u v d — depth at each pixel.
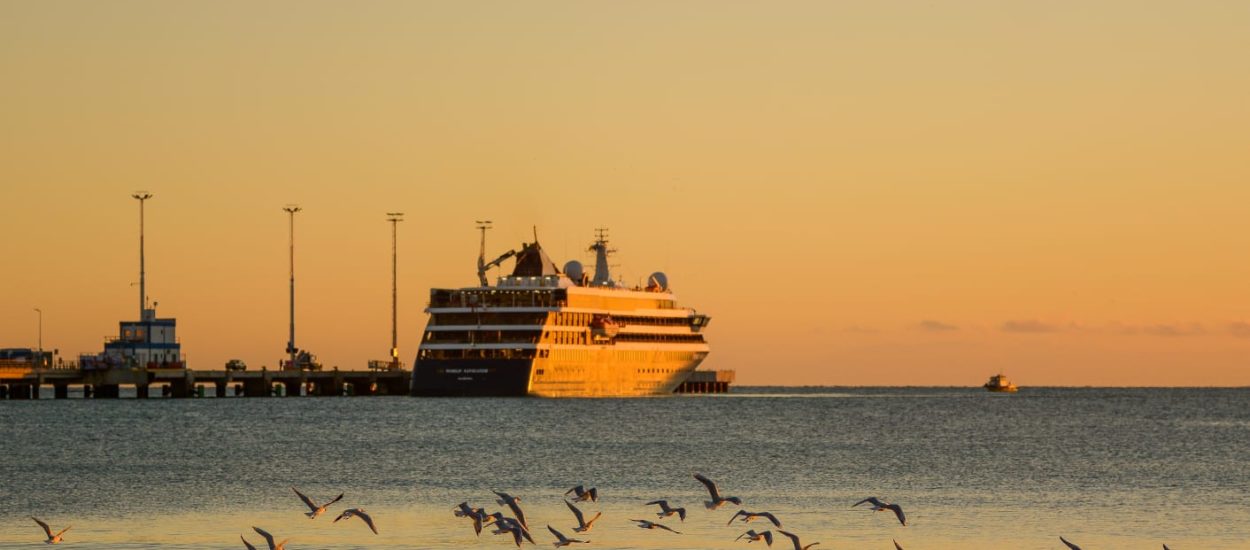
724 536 163.38
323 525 169.75
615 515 180.38
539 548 156.12
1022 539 161.62
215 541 158.50
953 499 196.00
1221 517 178.12
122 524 169.62
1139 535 164.38
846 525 170.75
